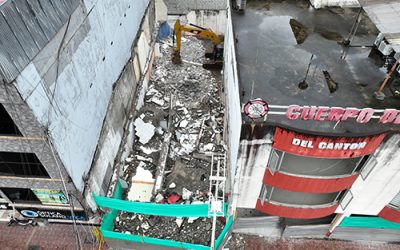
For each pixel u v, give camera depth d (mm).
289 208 18906
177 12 39156
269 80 17312
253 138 15023
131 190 24766
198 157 26750
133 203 19078
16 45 12344
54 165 16438
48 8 14742
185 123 29812
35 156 16250
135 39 30078
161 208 18938
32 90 13180
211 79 34844
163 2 38000
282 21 21547
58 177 17438
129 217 23188
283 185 17281
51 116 14875
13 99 12531
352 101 16359
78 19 17359
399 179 16672
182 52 38344
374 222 21203
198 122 29953
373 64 18469
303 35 20469
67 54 16328
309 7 22797
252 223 22391
